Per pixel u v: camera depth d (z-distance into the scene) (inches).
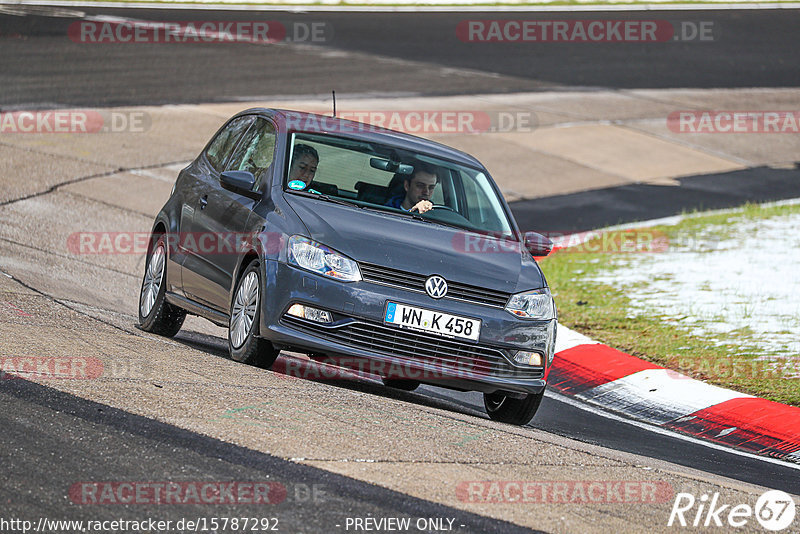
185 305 1232.2
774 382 1376.7
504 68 4003.4
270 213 1102.4
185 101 2992.1
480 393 1358.3
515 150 2896.2
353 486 734.5
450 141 2878.9
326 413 908.0
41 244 1743.4
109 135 2578.7
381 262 1048.8
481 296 1070.4
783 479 1057.5
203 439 789.2
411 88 3496.6
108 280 1614.2
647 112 3486.7
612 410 1309.1
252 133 1270.9
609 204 2539.4
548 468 857.5
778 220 2417.6
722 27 5255.9
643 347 1525.6
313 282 1034.7
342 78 3545.8
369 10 5334.6
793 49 4825.3
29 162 2276.1
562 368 1454.2
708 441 1203.2
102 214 2025.1
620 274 1941.4
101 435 775.7
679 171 2910.9
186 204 1290.6
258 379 1001.5
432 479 775.7
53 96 2886.3
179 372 978.7
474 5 5610.2
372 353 1031.6
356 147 1214.9
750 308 1715.1
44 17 4197.8
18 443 743.1
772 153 3179.1
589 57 4360.2
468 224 1181.7
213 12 4835.1
